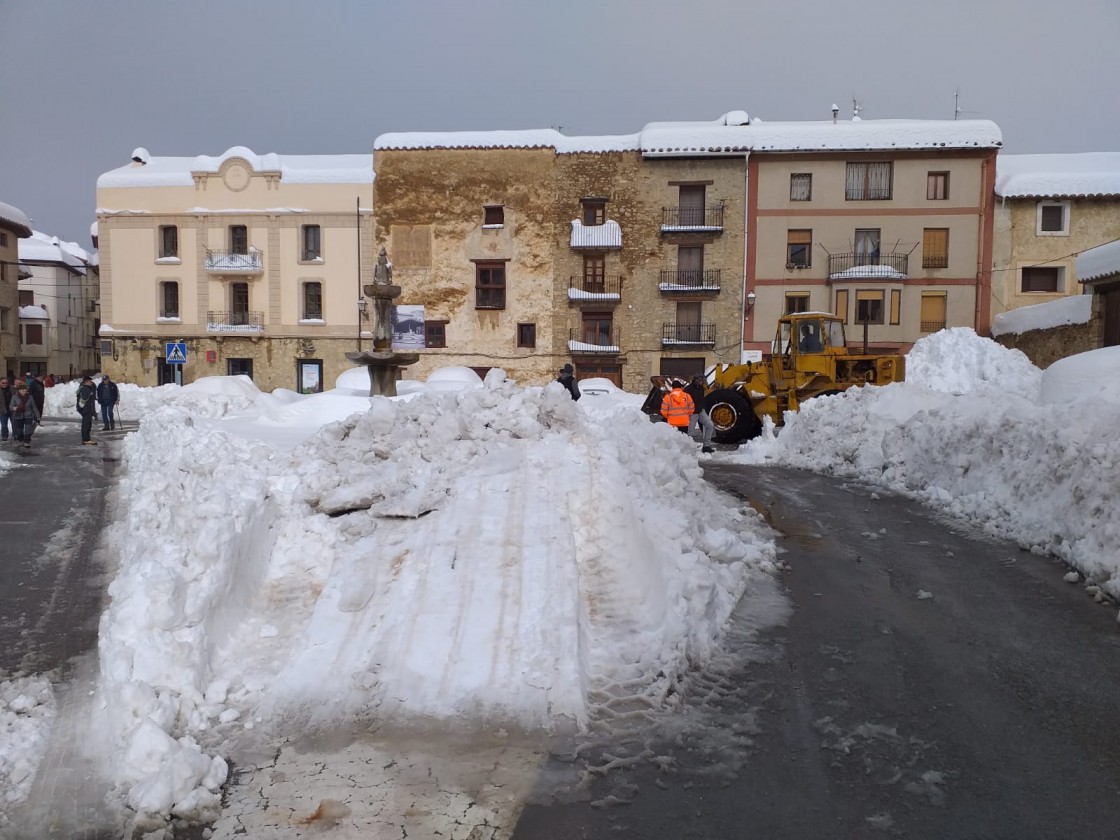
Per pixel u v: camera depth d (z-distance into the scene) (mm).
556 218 38938
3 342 46531
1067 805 3463
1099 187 36062
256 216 39531
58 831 3279
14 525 8891
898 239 37062
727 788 3605
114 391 23031
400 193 39156
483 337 39406
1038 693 4539
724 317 38156
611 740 4016
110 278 40219
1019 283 36750
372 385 18141
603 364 38938
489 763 3795
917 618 5773
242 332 39562
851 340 37094
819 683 4691
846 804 3484
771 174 37562
